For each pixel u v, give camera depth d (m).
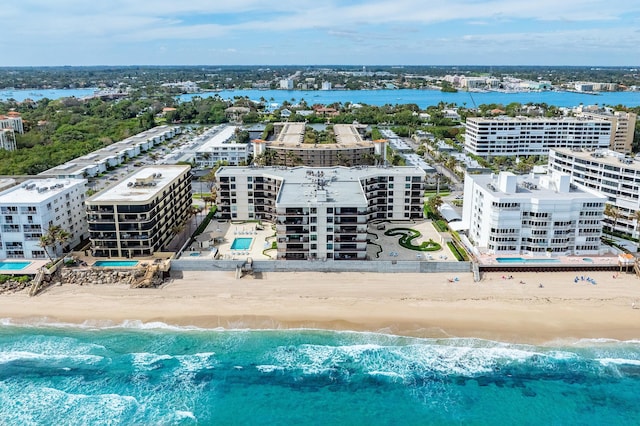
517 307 136.12
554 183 168.88
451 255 164.62
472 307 136.50
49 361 118.12
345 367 116.44
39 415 102.31
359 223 154.00
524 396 107.94
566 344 123.06
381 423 101.38
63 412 103.06
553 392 108.94
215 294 142.75
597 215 157.50
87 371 115.00
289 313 134.62
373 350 121.69
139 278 147.25
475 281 147.88
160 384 111.19
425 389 110.19
